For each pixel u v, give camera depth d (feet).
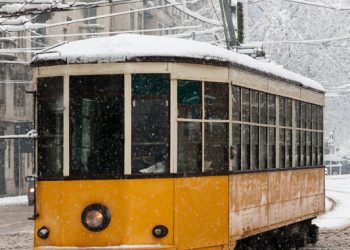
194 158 37.45
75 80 37.09
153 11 194.70
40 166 37.76
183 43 37.52
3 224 79.10
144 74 36.55
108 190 36.40
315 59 134.31
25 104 145.28
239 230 40.47
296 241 55.11
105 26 164.76
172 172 36.47
